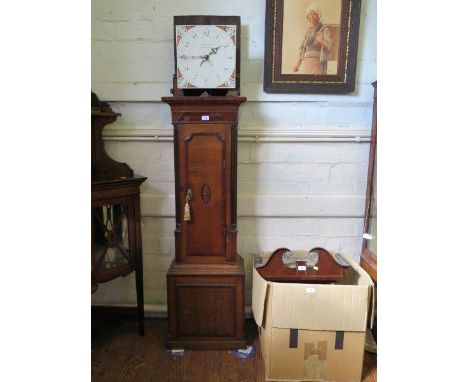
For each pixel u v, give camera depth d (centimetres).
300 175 170
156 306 181
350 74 159
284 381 138
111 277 147
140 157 170
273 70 159
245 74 162
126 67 162
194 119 141
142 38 160
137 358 151
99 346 159
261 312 136
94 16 158
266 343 138
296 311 132
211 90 146
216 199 147
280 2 153
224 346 154
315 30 156
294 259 155
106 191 139
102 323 172
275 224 175
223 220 148
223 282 150
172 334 153
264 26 157
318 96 163
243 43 159
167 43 160
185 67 139
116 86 163
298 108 165
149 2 157
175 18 142
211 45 138
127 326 176
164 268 179
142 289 163
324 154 169
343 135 166
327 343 134
